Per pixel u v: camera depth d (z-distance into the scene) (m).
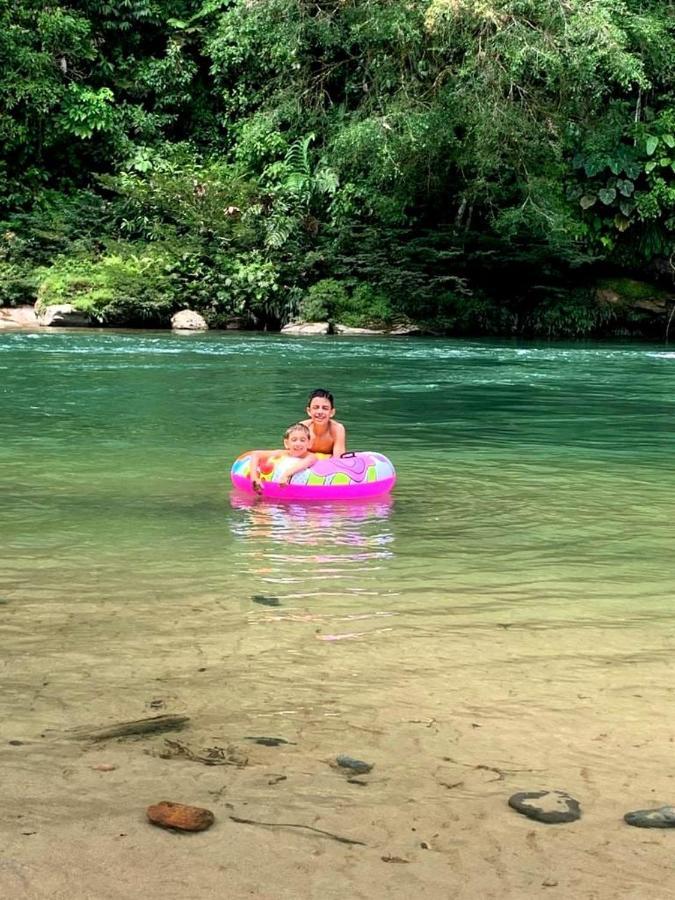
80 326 25.75
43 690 3.33
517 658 3.71
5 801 2.54
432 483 7.29
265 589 4.56
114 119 31.38
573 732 3.05
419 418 10.97
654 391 14.16
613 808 2.58
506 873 2.25
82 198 29.64
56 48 31.06
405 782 2.70
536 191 27.17
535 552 5.32
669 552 5.35
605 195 28.80
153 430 9.46
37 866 2.23
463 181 29.16
